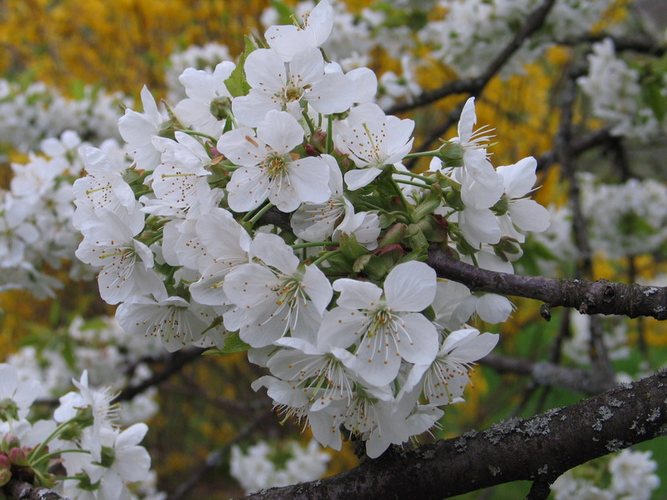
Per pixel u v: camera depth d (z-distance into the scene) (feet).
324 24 0.98
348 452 3.21
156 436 3.65
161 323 1.02
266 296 0.91
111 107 2.47
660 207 2.62
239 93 1.00
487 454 0.93
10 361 2.64
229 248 0.93
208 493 3.59
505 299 0.95
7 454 1.06
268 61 0.96
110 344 2.63
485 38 2.27
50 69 3.51
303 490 0.96
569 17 2.21
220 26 3.35
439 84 3.21
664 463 3.25
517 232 1.02
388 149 0.95
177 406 3.70
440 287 0.95
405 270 0.87
